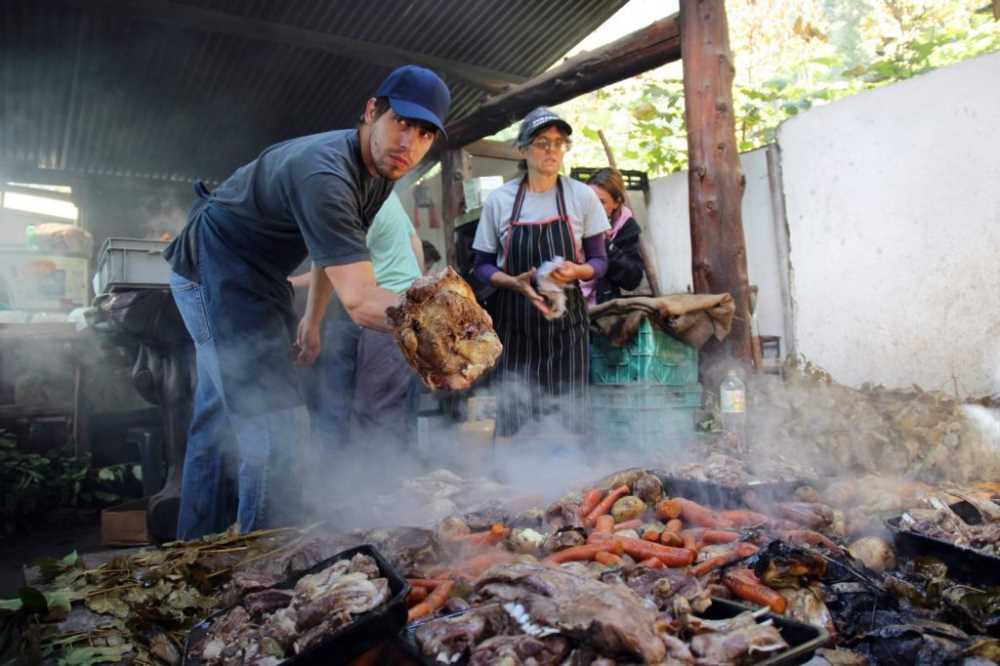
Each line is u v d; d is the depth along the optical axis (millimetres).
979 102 4508
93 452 6484
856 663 1903
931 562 2318
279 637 1733
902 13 9125
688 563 2268
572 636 1600
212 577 2543
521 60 8273
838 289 5344
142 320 4234
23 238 9398
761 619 1778
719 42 5148
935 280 4781
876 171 5066
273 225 2869
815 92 7879
